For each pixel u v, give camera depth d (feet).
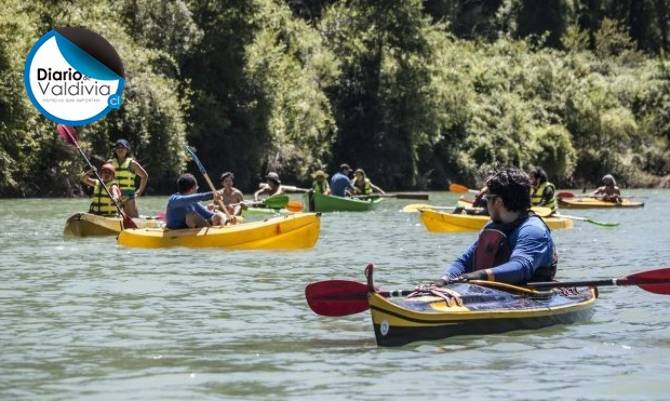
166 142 196.85
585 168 323.16
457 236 100.32
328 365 36.47
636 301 52.44
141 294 55.01
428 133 277.23
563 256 80.53
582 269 70.28
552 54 351.46
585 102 325.42
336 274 65.31
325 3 318.45
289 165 241.96
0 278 62.08
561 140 306.35
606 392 32.53
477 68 314.14
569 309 44.62
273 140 235.40
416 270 68.18
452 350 38.81
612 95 343.87
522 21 420.77
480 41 358.23
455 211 112.37
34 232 100.07
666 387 33.22
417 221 125.90
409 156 275.80
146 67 197.57
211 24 226.99
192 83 226.38
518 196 44.29
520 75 324.19
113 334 42.78
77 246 84.84
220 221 87.35
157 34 215.51
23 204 156.46
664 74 361.51
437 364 36.50
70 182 183.11
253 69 231.50
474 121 296.10
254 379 34.37
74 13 188.96
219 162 228.02
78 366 36.47
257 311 49.11
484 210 111.34
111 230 94.94
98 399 31.68
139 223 95.20
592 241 96.78
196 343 40.73
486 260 44.42
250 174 233.14
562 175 309.63
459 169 290.56
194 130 217.56
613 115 330.34
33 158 178.09
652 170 333.62
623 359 37.47
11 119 170.09
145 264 70.64
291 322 45.85
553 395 32.14
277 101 236.22
